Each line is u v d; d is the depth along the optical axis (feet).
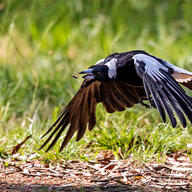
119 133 32.81
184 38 56.75
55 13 64.08
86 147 32.55
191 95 36.96
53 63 45.09
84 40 58.80
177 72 27.61
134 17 64.18
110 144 32.07
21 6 65.98
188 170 29.09
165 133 32.14
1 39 56.80
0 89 41.75
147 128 33.71
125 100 29.58
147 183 27.45
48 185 27.09
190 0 63.52
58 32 59.52
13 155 31.35
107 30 60.90
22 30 62.49
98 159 30.94
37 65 48.29
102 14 64.13
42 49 55.88
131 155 30.89
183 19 63.31
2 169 29.35
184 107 24.32
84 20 63.21
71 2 64.54
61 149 28.25
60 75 44.68
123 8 64.64
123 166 29.73
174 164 29.99
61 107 39.65
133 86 28.71
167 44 55.31
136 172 28.94
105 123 34.42
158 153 30.60
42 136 30.32
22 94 41.01
